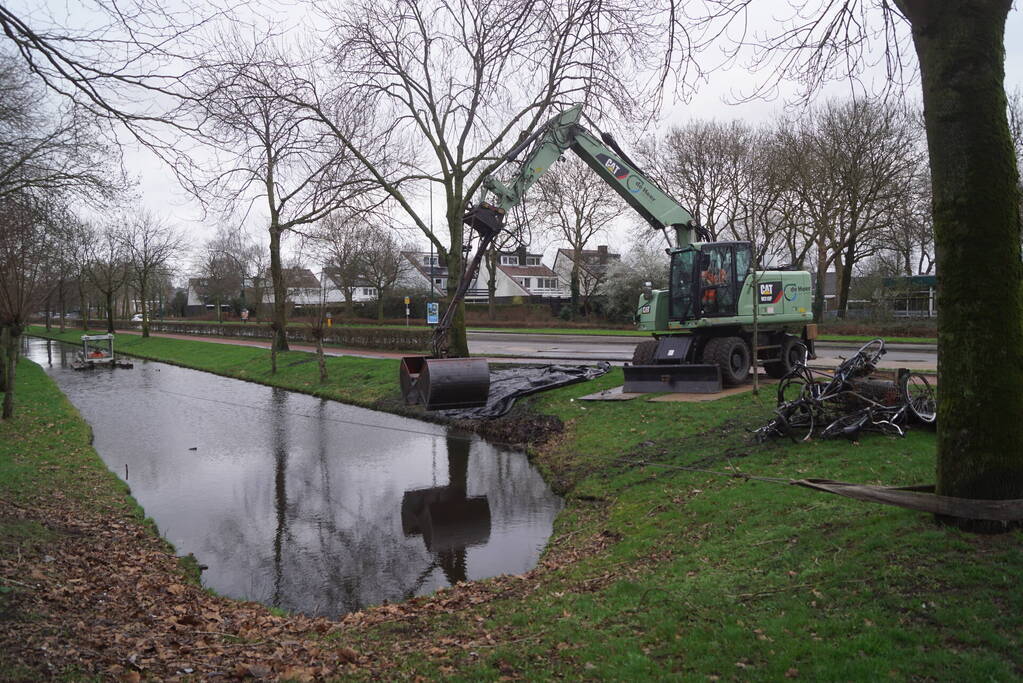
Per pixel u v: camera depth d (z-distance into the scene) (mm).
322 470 13969
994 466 5566
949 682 4086
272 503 11773
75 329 76688
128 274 60406
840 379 10789
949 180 5625
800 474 9391
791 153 31375
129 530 9578
